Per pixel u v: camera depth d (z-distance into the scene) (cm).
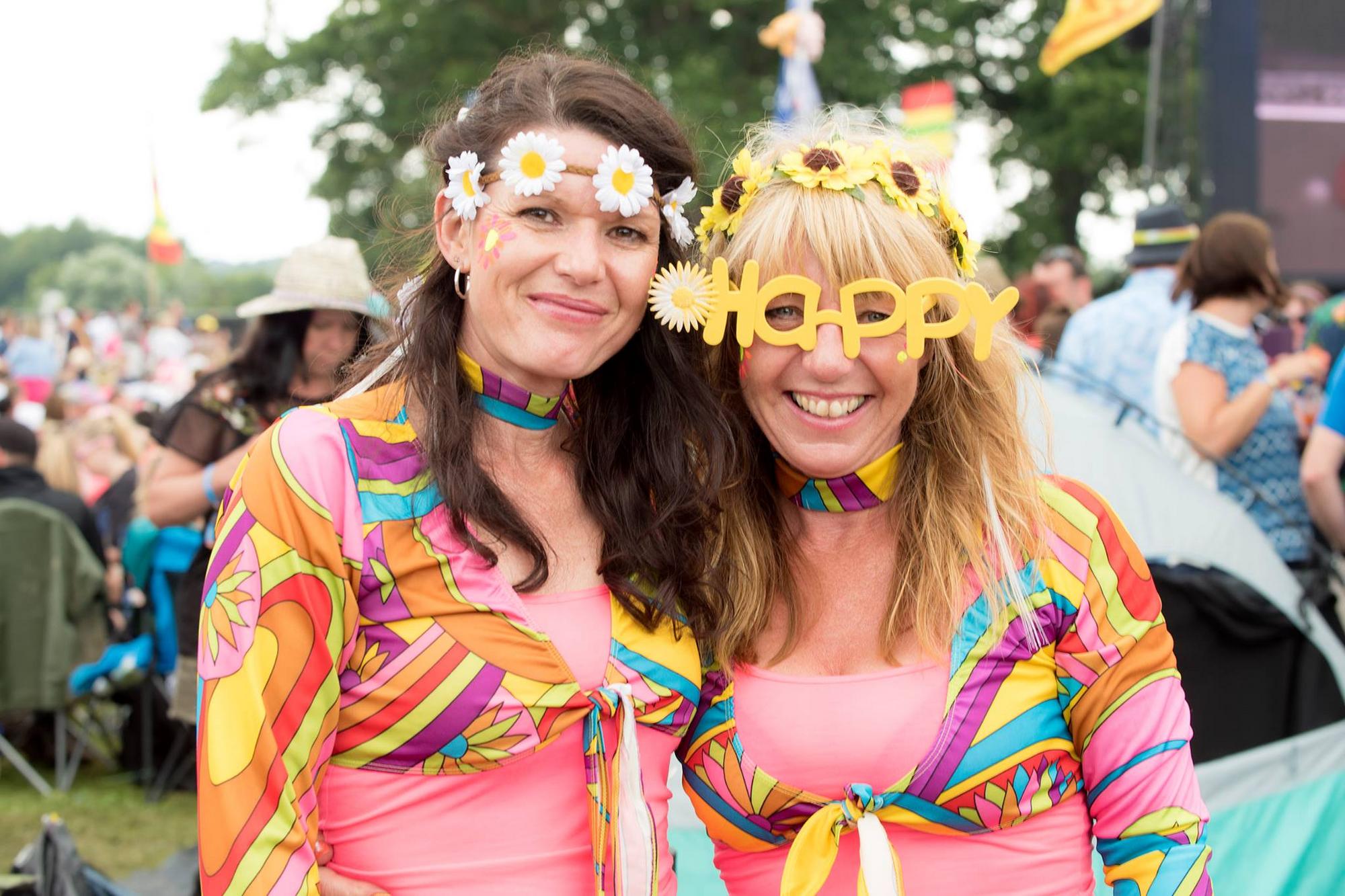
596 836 150
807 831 155
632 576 160
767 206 162
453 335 159
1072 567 157
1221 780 283
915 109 701
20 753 532
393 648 146
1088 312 416
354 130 2114
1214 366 345
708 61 1738
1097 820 160
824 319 157
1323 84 737
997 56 2197
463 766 147
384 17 1958
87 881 269
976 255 173
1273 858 279
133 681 479
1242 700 287
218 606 141
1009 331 173
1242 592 284
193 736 455
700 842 268
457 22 1906
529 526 155
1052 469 186
